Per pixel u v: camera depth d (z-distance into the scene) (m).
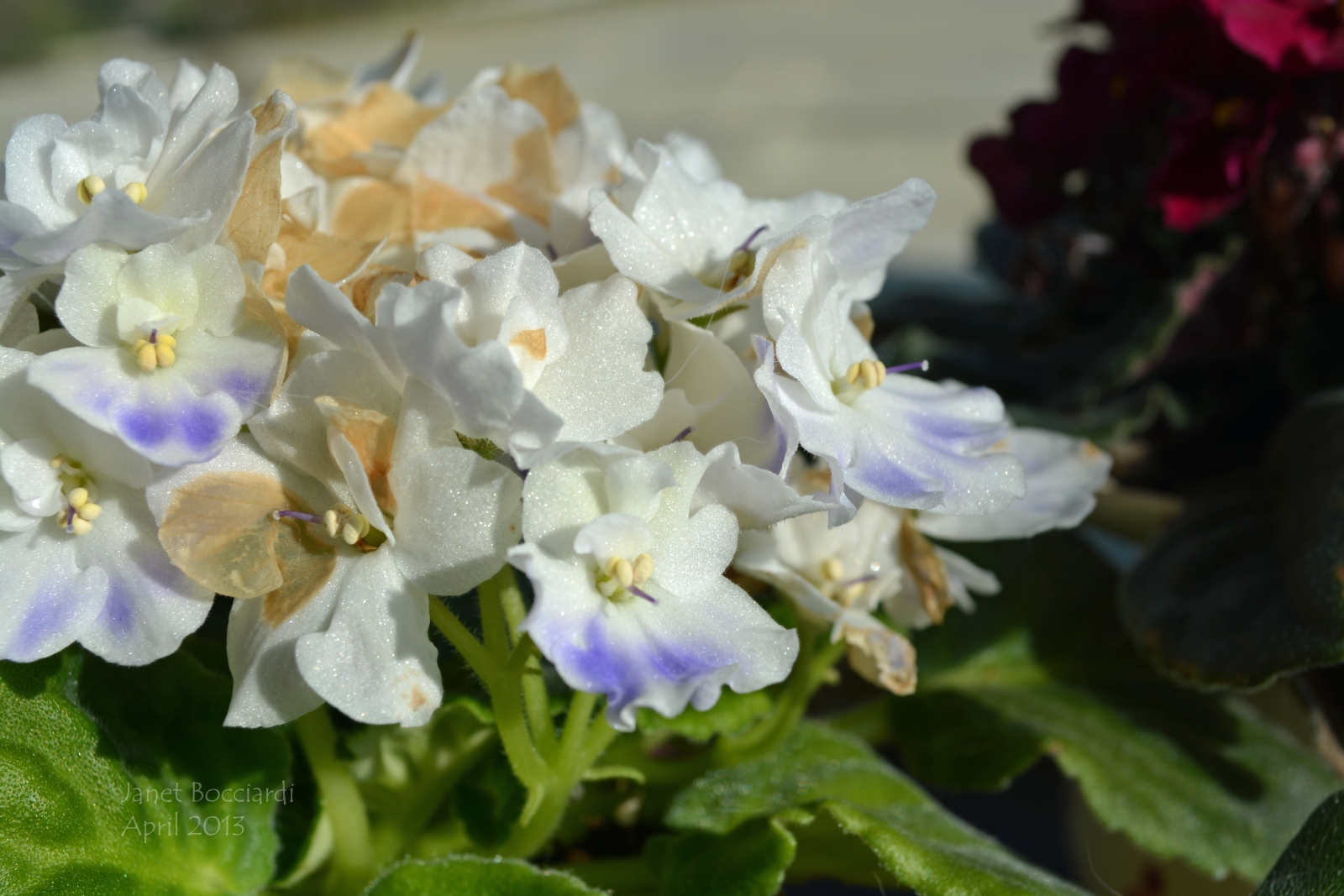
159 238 0.26
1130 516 0.43
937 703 0.39
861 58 1.38
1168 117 0.42
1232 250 0.44
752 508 0.27
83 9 1.61
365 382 0.26
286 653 0.26
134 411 0.25
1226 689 0.34
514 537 0.26
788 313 0.27
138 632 0.26
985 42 1.41
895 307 0.57
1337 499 0.35
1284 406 0.47
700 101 1.25
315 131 0.32
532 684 0.29
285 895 0.31
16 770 0.28
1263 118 0.39
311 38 1.59
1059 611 0.40
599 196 0.28
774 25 1.58
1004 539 0.41
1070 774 0.36
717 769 0.33
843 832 0.32
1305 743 0.39
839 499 0.26
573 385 0.26
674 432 0.27
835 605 0.30
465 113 0.31
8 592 0.26
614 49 1.49
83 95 1.38
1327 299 0.45
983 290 0.68
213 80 0.27
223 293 0.26
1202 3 0.39
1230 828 0.35
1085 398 0.44
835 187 1.00
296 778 0.32
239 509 0.26
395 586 0.26
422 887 0.28
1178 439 0.48
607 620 0.26
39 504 0.26
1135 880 0.40
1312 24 0.38
